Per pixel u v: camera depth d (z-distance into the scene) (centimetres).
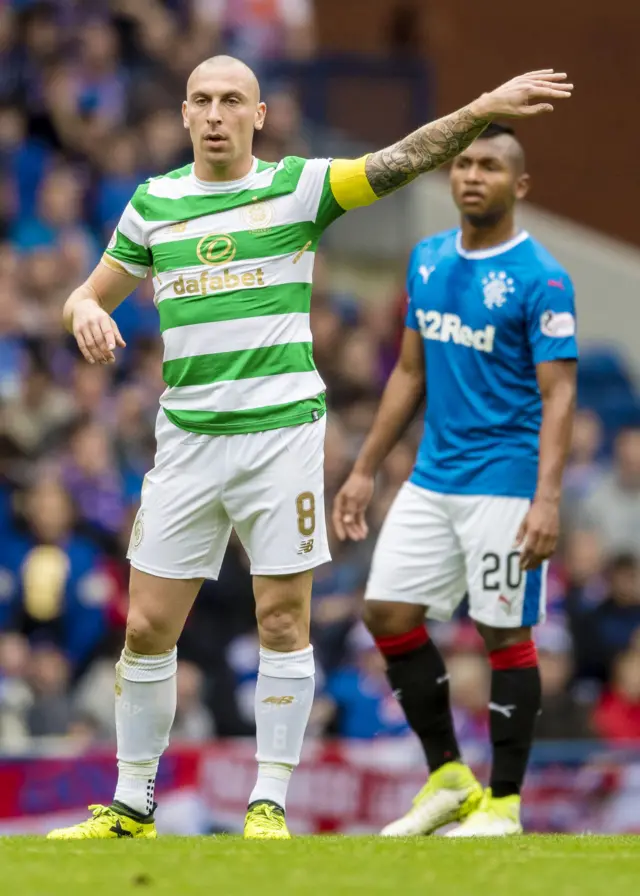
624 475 4497
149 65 4981
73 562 3569
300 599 1758
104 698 3412
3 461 3856
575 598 3872
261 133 4800
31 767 2762
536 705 2098
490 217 2086
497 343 2083
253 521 1750
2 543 3600
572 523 4412
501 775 2084
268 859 1463
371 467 2220
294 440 1733
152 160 4869
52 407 4006
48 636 3516
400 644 2150
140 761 1788
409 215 5125
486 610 2081
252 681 3603
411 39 5681
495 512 2077
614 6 6353
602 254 5991
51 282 4338
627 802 2920
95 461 3834
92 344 1720
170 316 1744
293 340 1741
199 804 2825
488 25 6269
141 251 1783
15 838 1722
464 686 3353
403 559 2131
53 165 4697
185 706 3328
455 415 2109
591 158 6309
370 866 1419
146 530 1759
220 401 1723
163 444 1762
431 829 2164
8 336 4191
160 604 1756
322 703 3484
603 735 3462
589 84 6325
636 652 3597
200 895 1246
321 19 6194
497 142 2080
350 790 2838
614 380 5494
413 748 2903
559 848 1595
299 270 1747
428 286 2139
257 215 1734
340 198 1741
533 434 2102
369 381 4475
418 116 5016
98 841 1661
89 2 4959
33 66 4816
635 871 1404
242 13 5359
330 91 4981
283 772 1783
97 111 4838
